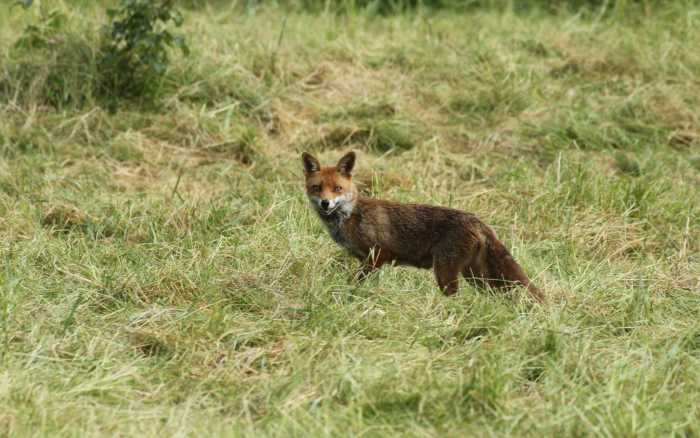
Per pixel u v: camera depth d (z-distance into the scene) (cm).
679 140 2888
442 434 1362
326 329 1703
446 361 1591
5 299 1733
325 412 1395
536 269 1994
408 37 3531
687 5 3734
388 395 1445
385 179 2550
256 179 2597
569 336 1659
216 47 3259
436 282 1992
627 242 2216
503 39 3538
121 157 2708
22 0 3012
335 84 3164
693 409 1409
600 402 1405
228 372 1541
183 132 2842
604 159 2752
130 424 1376
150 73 2981
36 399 1414
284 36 3450
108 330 1700
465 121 2992
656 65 3266
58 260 2005
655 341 1669
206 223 2244
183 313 1756
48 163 2611
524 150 2808
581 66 3312
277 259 2041
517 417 1366
